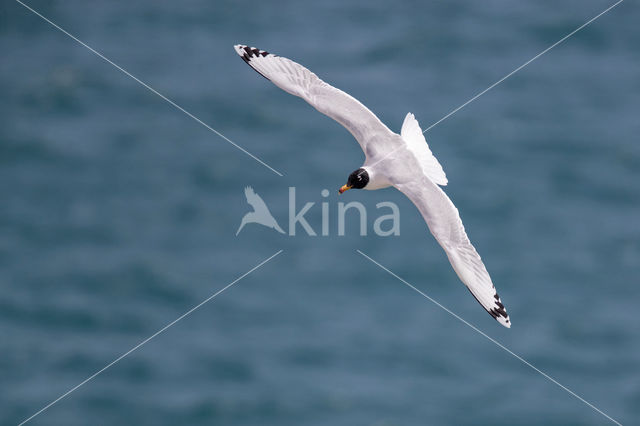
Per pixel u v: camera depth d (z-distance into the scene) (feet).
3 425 87.35
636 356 95.40
